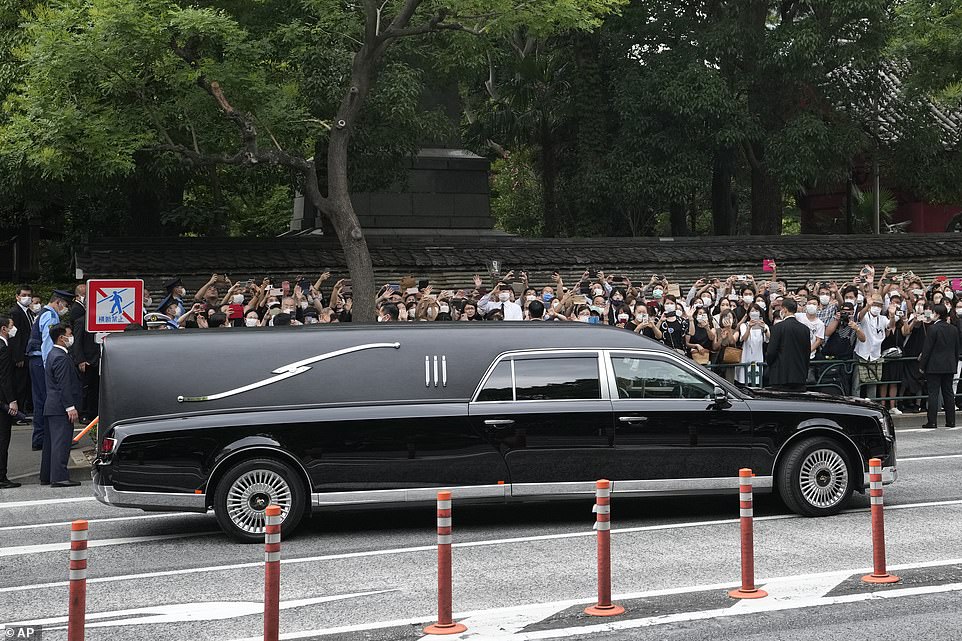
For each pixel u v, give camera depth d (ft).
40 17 53.36
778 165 90.27
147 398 31.86
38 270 101.55
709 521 33.19
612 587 25.07
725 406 33.24
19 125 53.78
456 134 90.07
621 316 55.47
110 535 33.47
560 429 32.50
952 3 83.15
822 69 90.74
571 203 101.96
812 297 55.42
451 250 81.41
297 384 32.24
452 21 58.90
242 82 56.85
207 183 86.38
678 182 90.02
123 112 56.29
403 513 35.96
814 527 31.81
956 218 117.50
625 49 94.73
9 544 32.12
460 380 32.63
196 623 22.93
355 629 22.06
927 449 47.26
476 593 24.84
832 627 21.43
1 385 42.73
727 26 90.89
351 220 58.90
